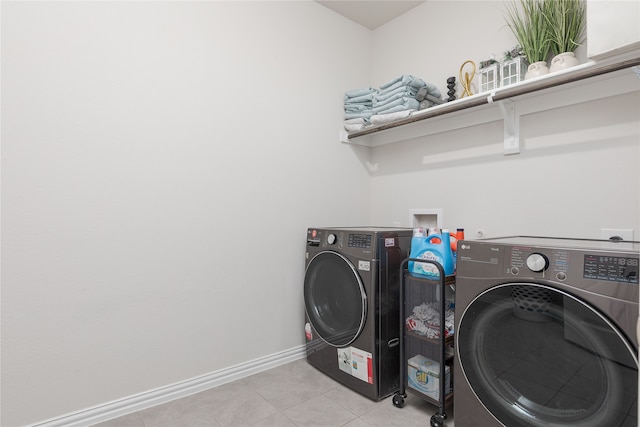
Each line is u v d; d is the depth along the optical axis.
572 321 1.06
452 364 1.61
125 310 1.66
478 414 1.30
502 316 1.23
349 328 1.87
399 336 1.79
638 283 0.93
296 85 2.33
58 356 1.49
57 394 1.49
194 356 1.87
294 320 2.29
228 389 1.89
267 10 2.19
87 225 1.56
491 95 1.77
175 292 1.81
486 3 2.10
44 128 1.46
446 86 2.31
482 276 1.28
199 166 1.89
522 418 1.17
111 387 1.62
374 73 2.83
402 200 2.56
